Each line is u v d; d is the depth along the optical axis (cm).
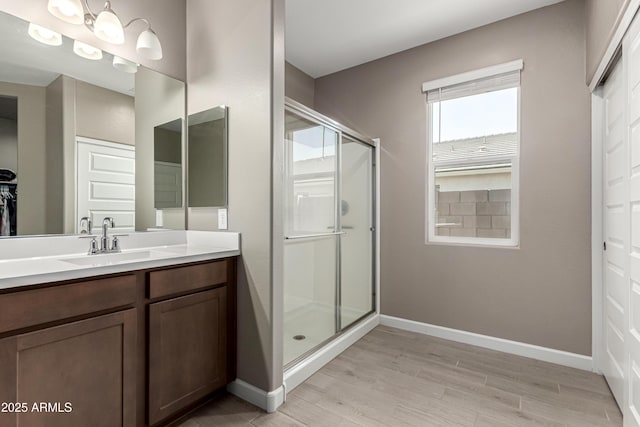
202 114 196
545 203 223
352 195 275
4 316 97
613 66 172
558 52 219
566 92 216
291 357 203
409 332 277
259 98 170
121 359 127
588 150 209
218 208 190
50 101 153
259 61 170
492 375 202
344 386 189
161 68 194
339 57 297
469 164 260
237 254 177
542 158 224
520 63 230
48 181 152
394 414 162
